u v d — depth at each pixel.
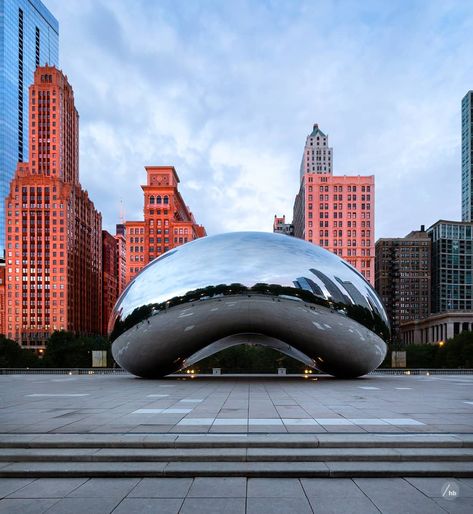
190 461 6.23
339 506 4.92
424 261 173.75
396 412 9.28
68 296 136.12
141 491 5.36
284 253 17.05
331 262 17.59
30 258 134.62
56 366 64.12
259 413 9.12
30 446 6.68
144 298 17.16
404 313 171.25
